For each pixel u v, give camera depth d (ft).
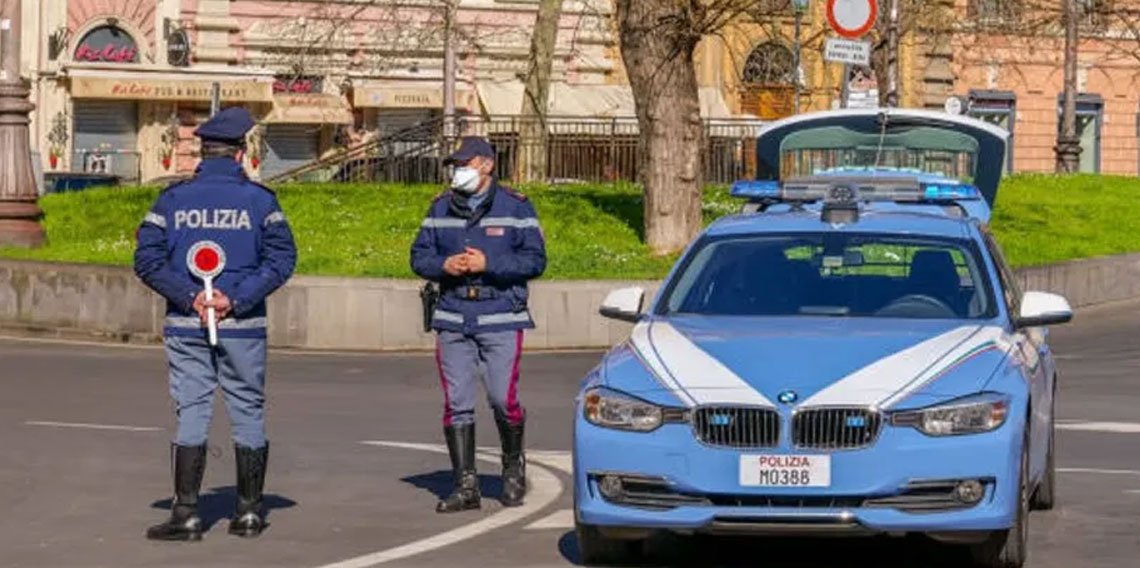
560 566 40.78
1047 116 246.88
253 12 207.82
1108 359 91.81
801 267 43.70
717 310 42.96
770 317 42.34
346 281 98.17
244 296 43.01
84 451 58.49
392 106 209.97
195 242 43.01
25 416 68.44
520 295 47.78
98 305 102.12
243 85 205.46
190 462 43.52
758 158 97.19
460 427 47.62
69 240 119.03
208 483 52.80
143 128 205.16
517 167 138.62
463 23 204.23
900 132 95.40
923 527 37.88
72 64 200.54
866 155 96.17
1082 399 75.97
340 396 76.64
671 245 113.09
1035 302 43.14
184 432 43.50
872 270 43.55
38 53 200.44
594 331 99.14
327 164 144.97
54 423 66.03
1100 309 117.80
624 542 40.45
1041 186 156.46
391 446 60.59
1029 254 122.52
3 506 48.44
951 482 38.01
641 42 112.98
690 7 111.55
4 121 112.88
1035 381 42.32
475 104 213.66
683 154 113.39
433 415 70.08
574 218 119.44
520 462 48.65
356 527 45.50
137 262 43.11
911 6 155.84
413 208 122.62
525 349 98.53
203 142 43.57
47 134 201.05
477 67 215.10
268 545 43.19
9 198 112.78
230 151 43.55
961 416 38.11
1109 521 46.32
